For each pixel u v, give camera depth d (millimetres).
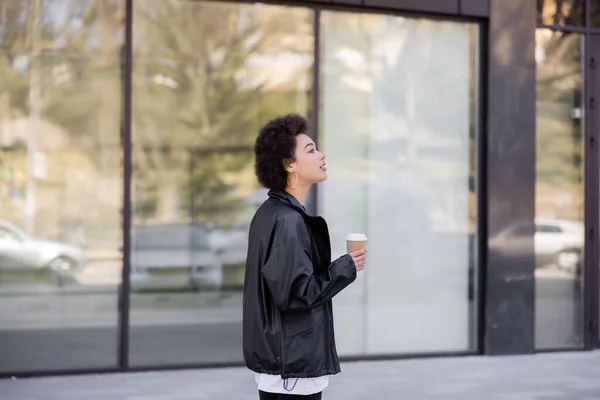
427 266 9891
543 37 10266
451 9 9750
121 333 8742
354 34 9578
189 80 8961
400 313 9789
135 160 8781
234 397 7629
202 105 9008
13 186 8461
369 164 9664
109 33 8719
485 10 9852
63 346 8594
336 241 9562
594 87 10461
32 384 8141
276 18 9258
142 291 8805
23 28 8492
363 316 9664
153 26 8844
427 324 9891
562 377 8781
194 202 8977
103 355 8719
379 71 9688
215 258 9047
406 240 9805
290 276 3641
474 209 10023
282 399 3775
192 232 8969
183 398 7566
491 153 9891
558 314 10352
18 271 8469
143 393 7773
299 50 9344
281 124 3938
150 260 8828
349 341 9617
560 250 10352
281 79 9281
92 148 8680
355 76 9594
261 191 9188
